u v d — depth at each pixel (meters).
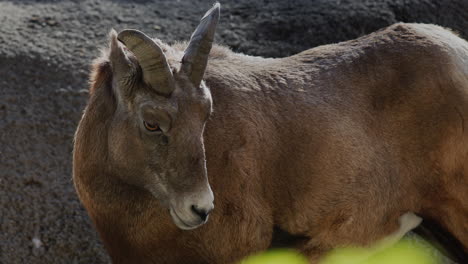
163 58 17.27
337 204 21.53
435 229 23.83
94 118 19.61
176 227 20.00
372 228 22.31
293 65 22.34
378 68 22.34
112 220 20.30
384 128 22.14
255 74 21.53
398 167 22.25
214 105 20.22
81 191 20.44
